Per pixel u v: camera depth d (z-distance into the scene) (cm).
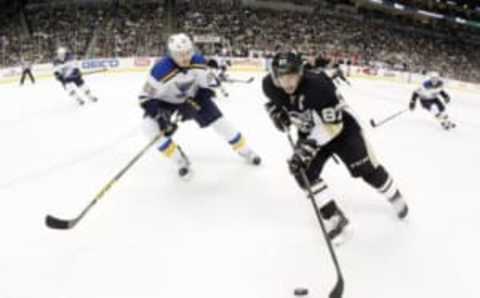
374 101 839
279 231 293
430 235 289
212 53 1834
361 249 272
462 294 234
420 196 352
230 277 247
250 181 371
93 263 261
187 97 360
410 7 2106
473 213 324
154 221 308
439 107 595
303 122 269
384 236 286
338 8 2170
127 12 1922
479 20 2289
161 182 371
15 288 240
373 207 324
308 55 1798
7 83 1161
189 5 1977
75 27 1848
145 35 1822
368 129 577
